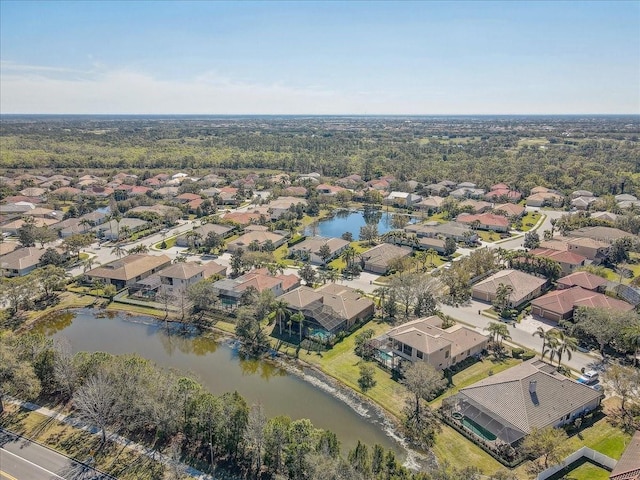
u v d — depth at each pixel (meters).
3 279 104.62
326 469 45.03
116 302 103.62
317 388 72.00
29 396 63.78
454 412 63.38
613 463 52.34
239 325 83.75
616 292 98.69
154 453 55.88
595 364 74.56
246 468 53.47
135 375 61.12
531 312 94.88
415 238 141.88
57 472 52.66
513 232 157.25
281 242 147.12
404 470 47.22
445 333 78.50
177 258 130.50
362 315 92.19
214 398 57.28
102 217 166.25
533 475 52.69
